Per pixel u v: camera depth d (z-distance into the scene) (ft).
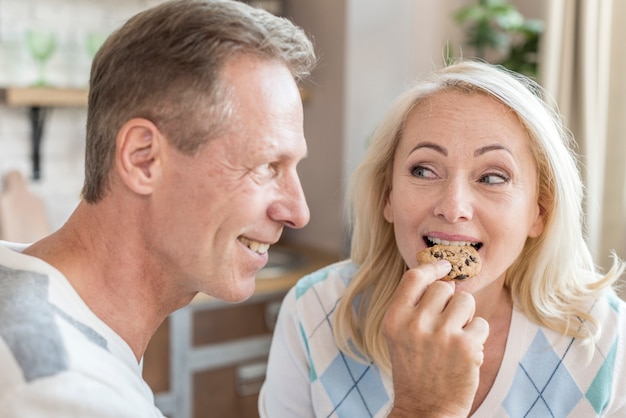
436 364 2.46
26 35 5.96
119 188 2.31
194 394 5.56
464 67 2.96
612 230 5.15
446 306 2.57
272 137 2.31
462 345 2.44
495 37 6.31
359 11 6.47
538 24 5.90
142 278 2.36
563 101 5.18
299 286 3.33
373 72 6.64
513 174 2.87
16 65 6.14
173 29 2.26
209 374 5.61
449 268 2.74
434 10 6.98
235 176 2.29
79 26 6.40
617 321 3.04
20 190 6.15
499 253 2.88
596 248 5.10
